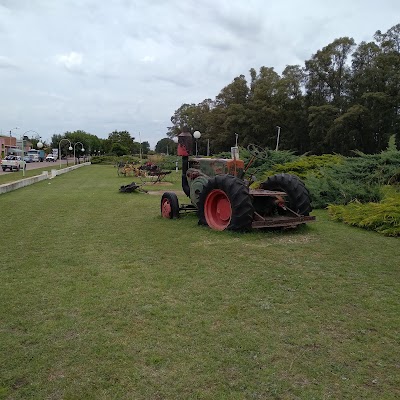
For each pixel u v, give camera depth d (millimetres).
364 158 10055
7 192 13109
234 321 3072
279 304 3391
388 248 5195
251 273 4184
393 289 3738
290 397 2191
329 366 2482
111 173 25906
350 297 3539
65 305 3377
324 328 2969
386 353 2633
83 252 5086
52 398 2197
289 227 6309
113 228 6656
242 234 5914
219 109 54969
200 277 4066
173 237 5875
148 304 3385
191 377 2365
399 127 33906
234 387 2275
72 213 8391
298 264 4492
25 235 6129
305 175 11047
